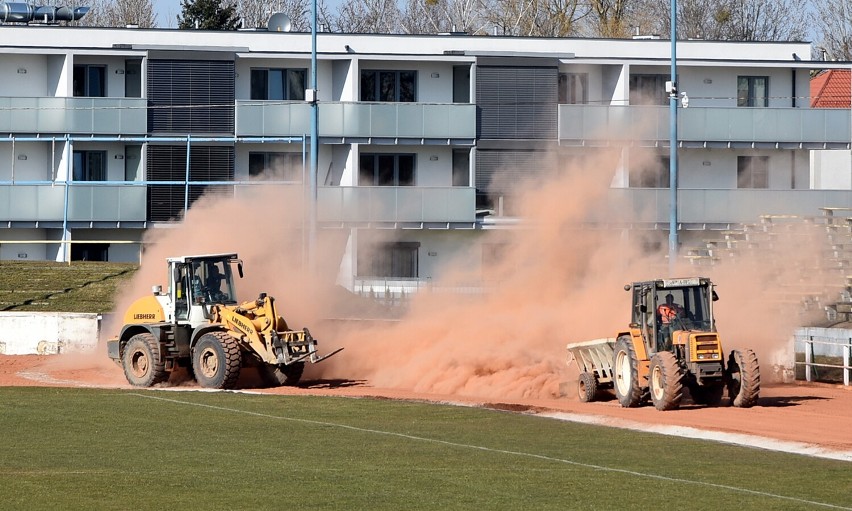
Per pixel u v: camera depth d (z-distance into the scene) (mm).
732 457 34062
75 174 95375
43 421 41062
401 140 97312
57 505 26375
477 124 98875
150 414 43219
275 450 35125
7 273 84000
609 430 39906
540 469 31812
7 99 92812
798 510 26406
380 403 47125
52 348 69938
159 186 94562
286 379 55906
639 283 48156
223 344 52625
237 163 97812
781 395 53000
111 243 91250
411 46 101062
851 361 61125
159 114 95375
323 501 27156
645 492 28469
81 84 96562
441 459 33531
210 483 29359
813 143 101250
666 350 47031
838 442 37250
